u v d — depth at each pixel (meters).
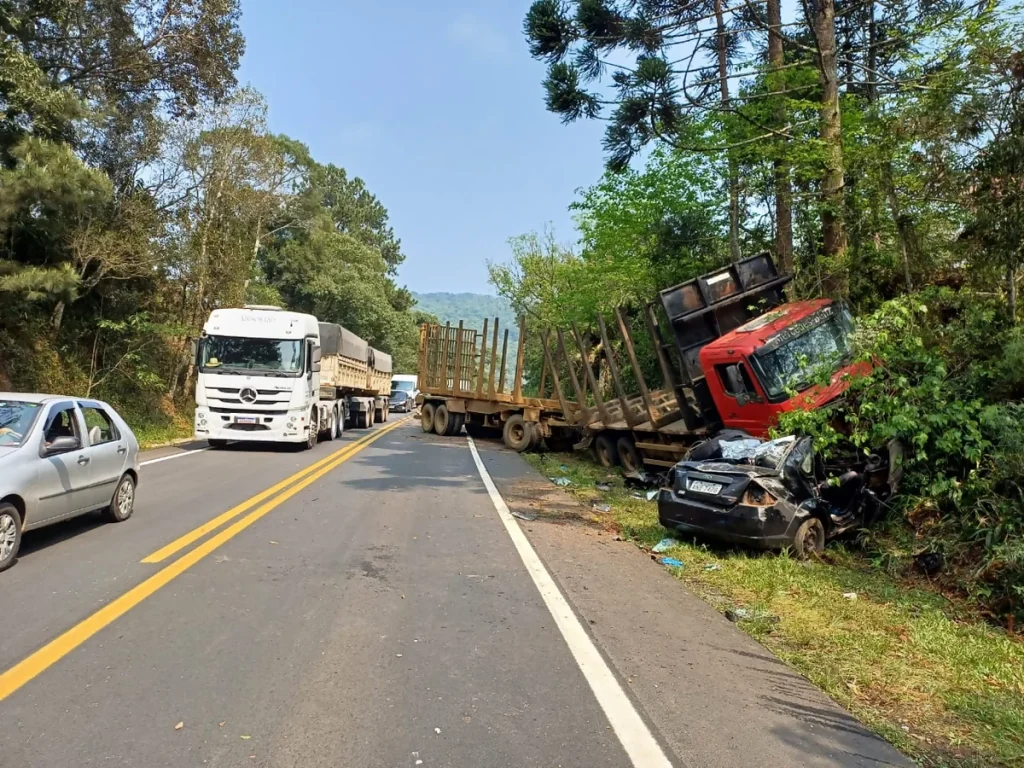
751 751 3.73
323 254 50.78
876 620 6.24
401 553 7.62
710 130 16.77
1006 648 5.68
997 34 8.60
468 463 16.62
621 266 20.55
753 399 10.94
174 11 20.22
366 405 28.88
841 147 12.33
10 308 17.05
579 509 11.09
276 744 3.59
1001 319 9.36
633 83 14.52
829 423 9.35
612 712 4.08
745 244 19.22
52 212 16.42
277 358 17.59
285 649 4.84
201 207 24.23
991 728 4.21
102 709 3.89
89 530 8.11
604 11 15.12
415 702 4.11
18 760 3.35
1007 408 8.06
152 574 6.45
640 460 15.41
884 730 4.10
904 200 10.91
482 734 3.77
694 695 4.40
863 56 15.55
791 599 6.75
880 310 9.05
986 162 8.73
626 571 7.42
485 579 6.75
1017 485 7.43
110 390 21.03
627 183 19.83
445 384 24.95
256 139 25.28
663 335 17.11
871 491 8.94
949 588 7.33
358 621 5.44
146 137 20.84
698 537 8.83
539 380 22.09
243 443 19.50
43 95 15.39
